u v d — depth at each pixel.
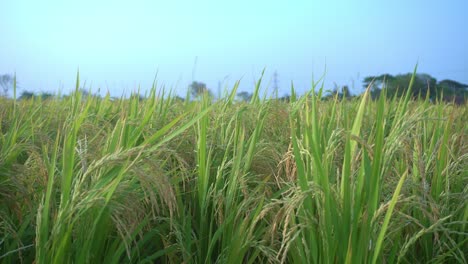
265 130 4.68
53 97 7.80
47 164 3.27
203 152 3.53
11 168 3.39
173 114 5.71
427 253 3.18
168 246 3.19
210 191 3.46
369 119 5.47
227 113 4.80
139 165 2.85
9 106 6.13
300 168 2.77
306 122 3.46
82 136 4.16
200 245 3.34
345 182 2.68
